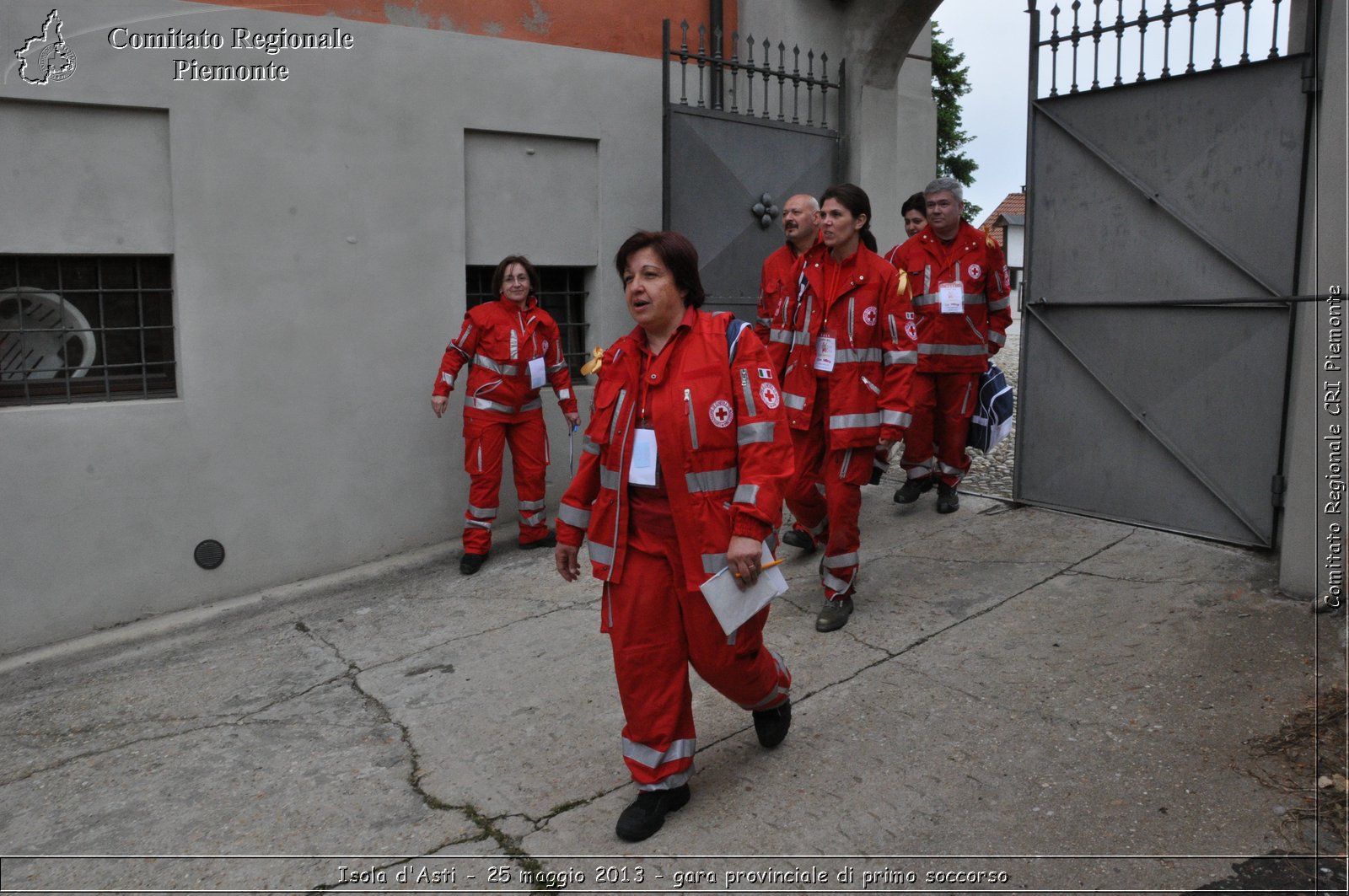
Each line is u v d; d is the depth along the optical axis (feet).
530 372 20.03
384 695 14.84
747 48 25.35
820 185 24.85
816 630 15.57
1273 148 16.70
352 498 20.34
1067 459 20.08
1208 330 17.76
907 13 23.93
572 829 10.96
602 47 22.67
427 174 20.48
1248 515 17.44
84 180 17.30
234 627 18.08
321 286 19.54
